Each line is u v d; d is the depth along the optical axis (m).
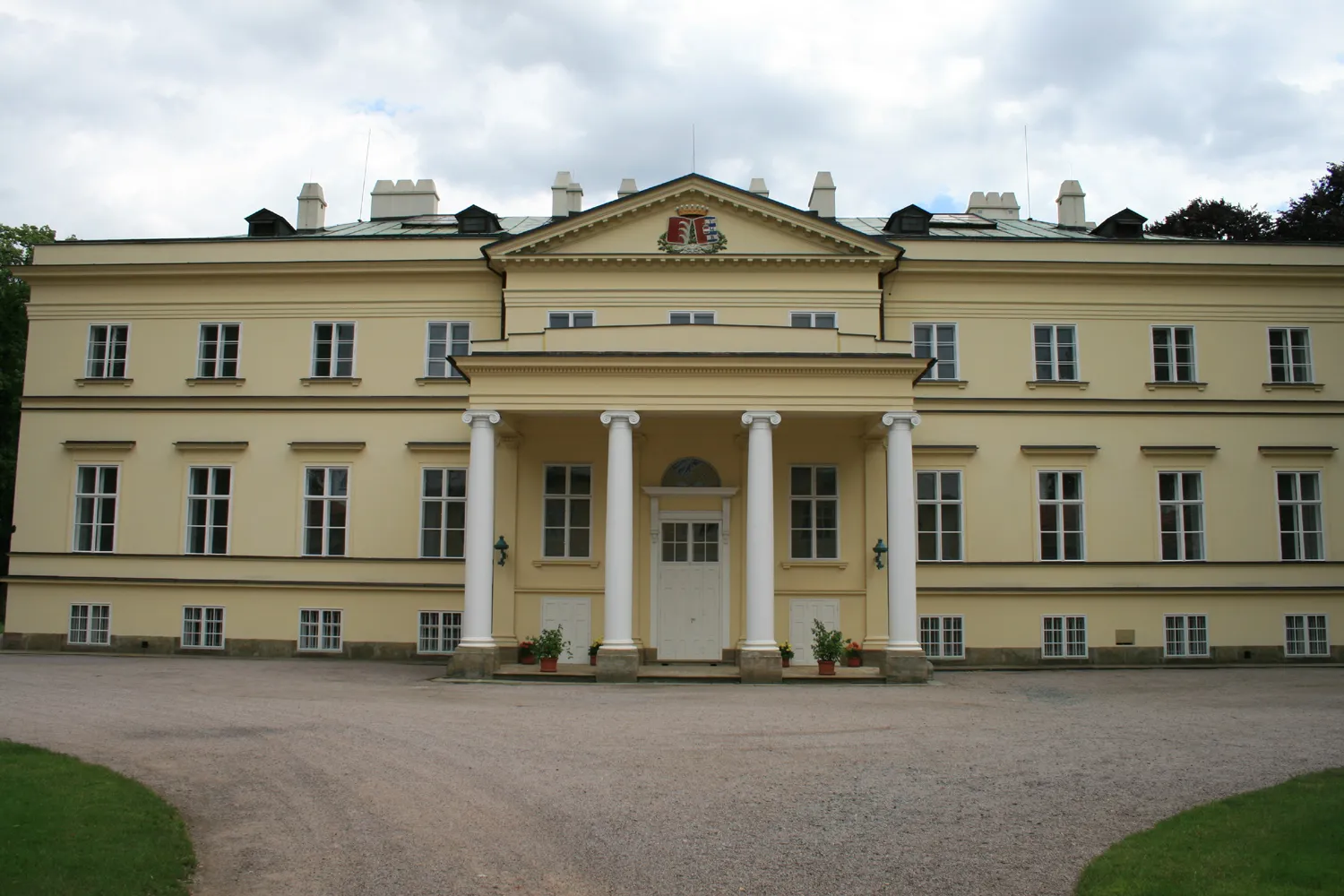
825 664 23.41
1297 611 28.45
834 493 27.25
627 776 11.89
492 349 24.34
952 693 20.75
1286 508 29.00
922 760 12.91
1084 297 29.23
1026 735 14.87
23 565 29.19
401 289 29.39
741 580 26.70
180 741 13.77
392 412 28.98
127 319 29.83
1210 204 44.50
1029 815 10.23
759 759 12.92
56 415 29.62
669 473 27.16
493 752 13.25
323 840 9.39
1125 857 8.57
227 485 29.19
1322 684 22.75
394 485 28.77
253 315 29.59
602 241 27.78
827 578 26.88
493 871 8.55
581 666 25.34
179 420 29.38
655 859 8.84
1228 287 29.42
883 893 8.05
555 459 27.34
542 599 26.84
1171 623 28.31
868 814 10.27
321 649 28.36
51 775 11.03
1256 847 8.77
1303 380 29.41
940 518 28.25
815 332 24.30
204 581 28.69
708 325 24.30
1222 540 28.58
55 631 28.95
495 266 28.11
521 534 27.06
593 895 8.03
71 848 8.60
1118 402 28.78
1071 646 28.09
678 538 27.00
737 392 23.69
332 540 28.83
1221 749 13.71
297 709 16.95
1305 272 29.17
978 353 28.88
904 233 31.34
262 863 8.75
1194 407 28.91
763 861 8.80
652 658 26.52
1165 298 29.33
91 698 18.03
